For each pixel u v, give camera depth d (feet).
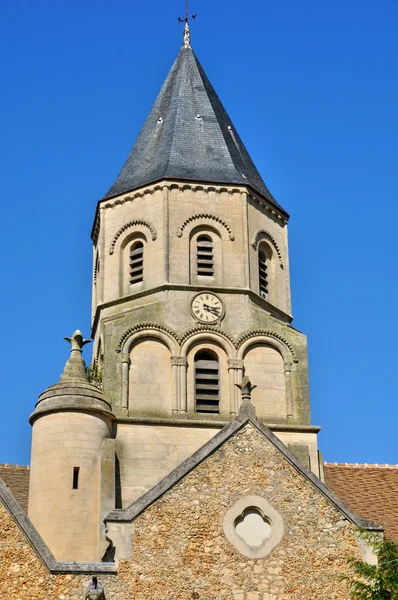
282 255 142.31
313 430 126.93
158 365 128.47
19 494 129.80
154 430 122.83
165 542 96.94
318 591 97.25
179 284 132.46
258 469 101.71
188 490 99.66
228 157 144.05
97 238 147.23
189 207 137.28
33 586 92.99
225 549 97.76
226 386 128.98
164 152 143.84
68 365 124.36
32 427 120.47
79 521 112.47
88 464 116.06
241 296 133.59
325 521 100.42
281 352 132.26
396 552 97.09
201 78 155.94
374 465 136.36
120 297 135.13
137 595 94.38
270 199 143.95
